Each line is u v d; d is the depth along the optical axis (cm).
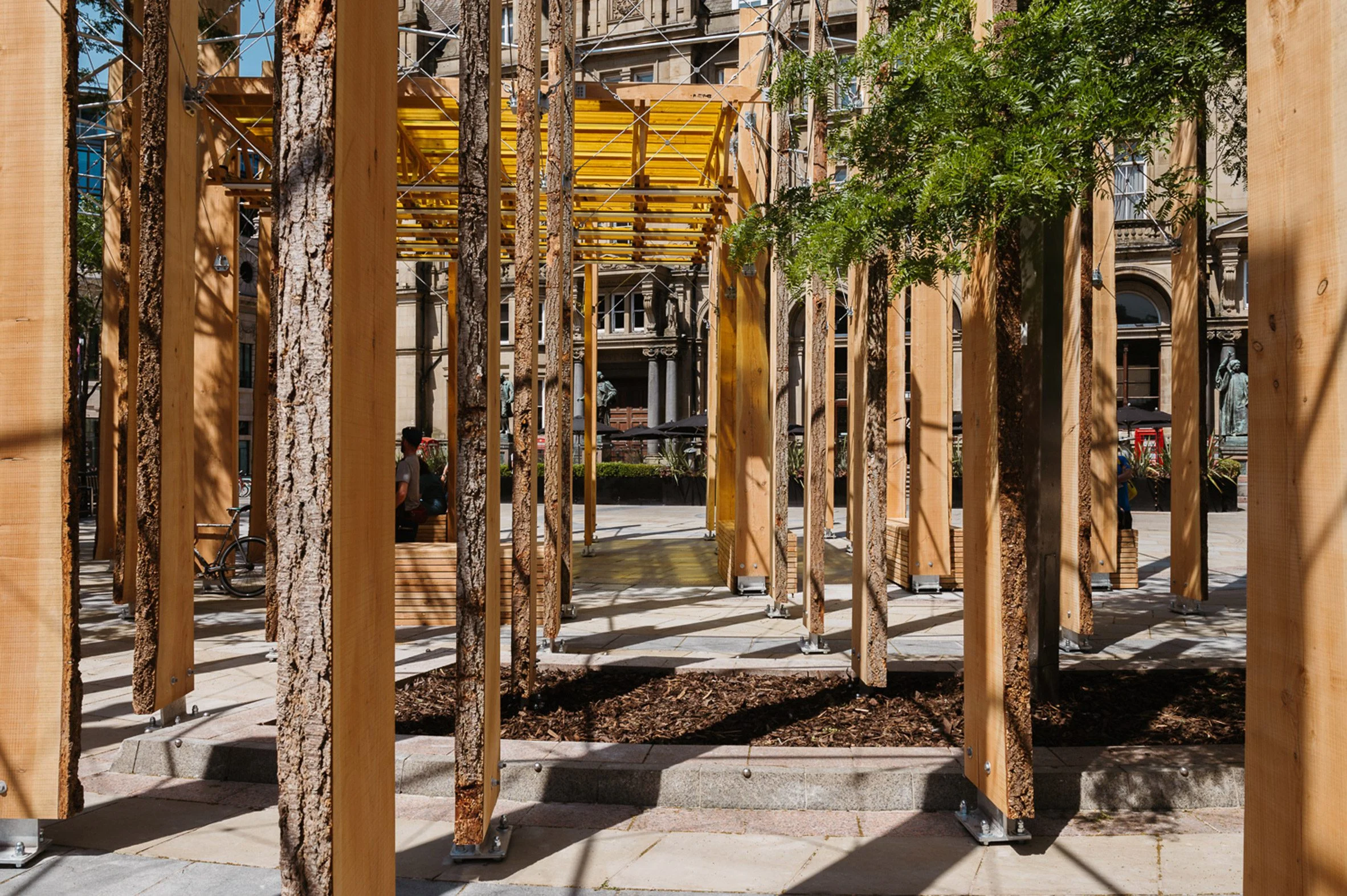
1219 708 545
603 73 3534
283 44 181
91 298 2339
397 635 816
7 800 370
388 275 223
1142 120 390
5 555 371
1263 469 199
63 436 368
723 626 848
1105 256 1055
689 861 378
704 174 1056
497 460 407
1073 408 732
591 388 1490
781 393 848
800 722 524
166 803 445
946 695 573
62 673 371
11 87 368
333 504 181
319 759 178
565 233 797
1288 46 190
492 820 413
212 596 1060
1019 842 393
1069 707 552
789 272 493
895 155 452
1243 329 2928
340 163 185
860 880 359
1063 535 738
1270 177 197
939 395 1079
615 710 552
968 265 418
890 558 1196
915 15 432
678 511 2528
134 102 951
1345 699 172
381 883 217
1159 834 404
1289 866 188
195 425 1191
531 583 566
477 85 388
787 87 530
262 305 1241
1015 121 399
